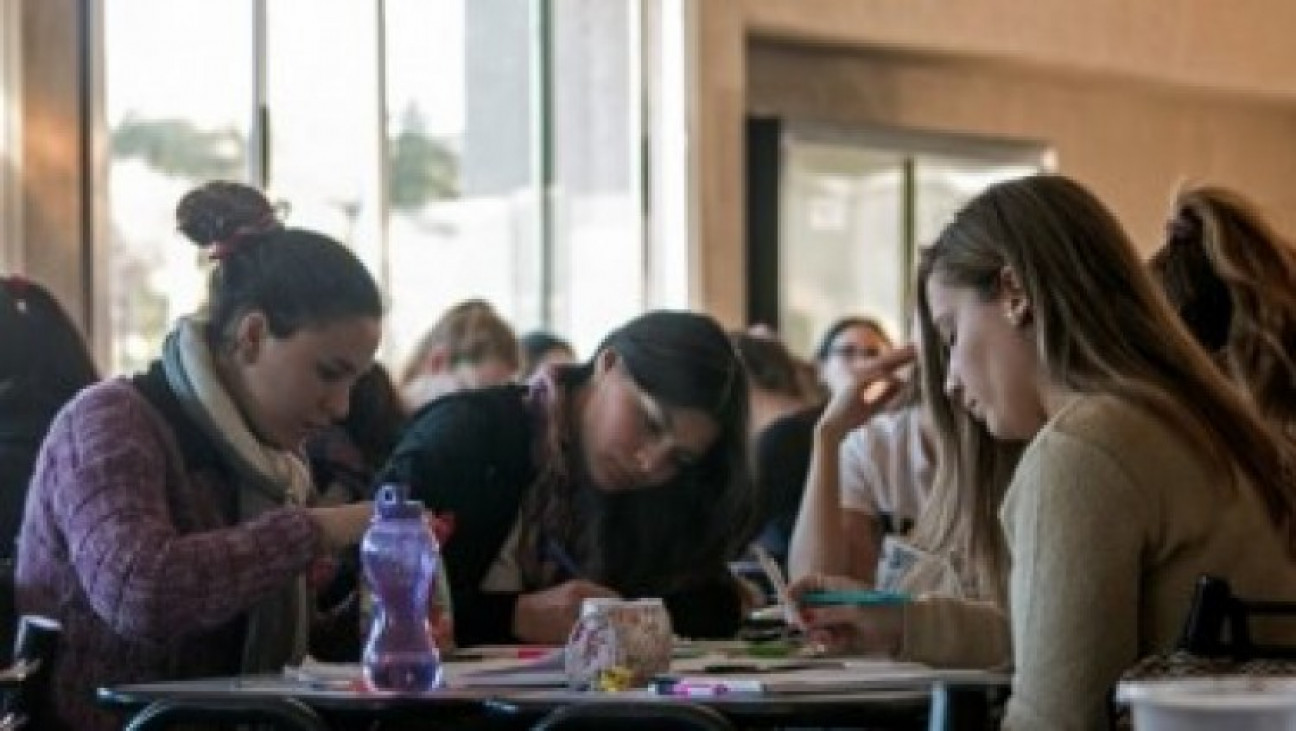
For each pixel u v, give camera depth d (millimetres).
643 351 4445
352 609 4199
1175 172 15312
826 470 5695
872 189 13133
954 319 3381
